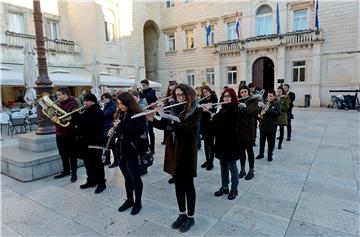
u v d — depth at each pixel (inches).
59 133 177.9
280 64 756.6
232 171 141.3
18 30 609.6
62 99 181.2
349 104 652.1
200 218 121.7
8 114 397.1
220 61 870.4
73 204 141.9
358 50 668.1
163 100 145.3
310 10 726.5
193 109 111.1
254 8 806.5
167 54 1010.1
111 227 117.0
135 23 870.4
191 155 112.7
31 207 139.1
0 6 561.3
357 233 106.9
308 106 736.3
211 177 178.2
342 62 692.7
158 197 147.8
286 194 146.3
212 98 204.4
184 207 115.1
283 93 256.4
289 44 741.3
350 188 152.9
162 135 355.6
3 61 542.3
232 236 106.8
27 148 209.6
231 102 138.9
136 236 109.1
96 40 715.4
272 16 783.7
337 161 206.4
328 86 716.7
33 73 341.1
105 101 208.1
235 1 840.9
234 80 860.6
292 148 253.6
